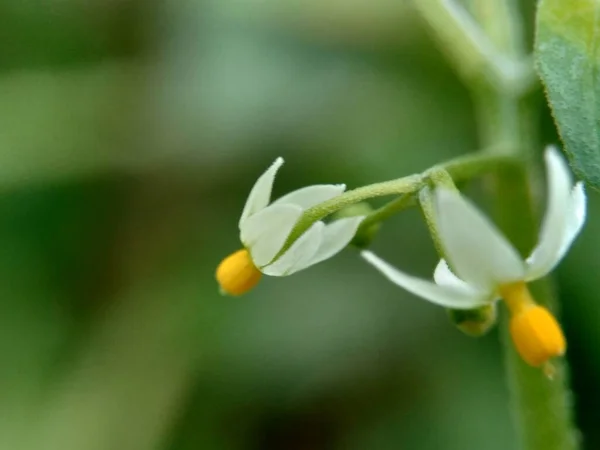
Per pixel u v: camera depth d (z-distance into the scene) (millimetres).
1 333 134
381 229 134
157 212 141
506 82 98
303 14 144
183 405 133
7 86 143
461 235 82
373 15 141
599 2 82
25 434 132
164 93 146
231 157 141
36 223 138
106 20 148
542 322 84
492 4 100
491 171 94
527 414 97
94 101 144
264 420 133
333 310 134
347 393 133
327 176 138
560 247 83
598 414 124
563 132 82
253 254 87
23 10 146
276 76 143
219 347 133
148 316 135
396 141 137
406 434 129
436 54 138
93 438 131
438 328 132
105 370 134
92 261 139
